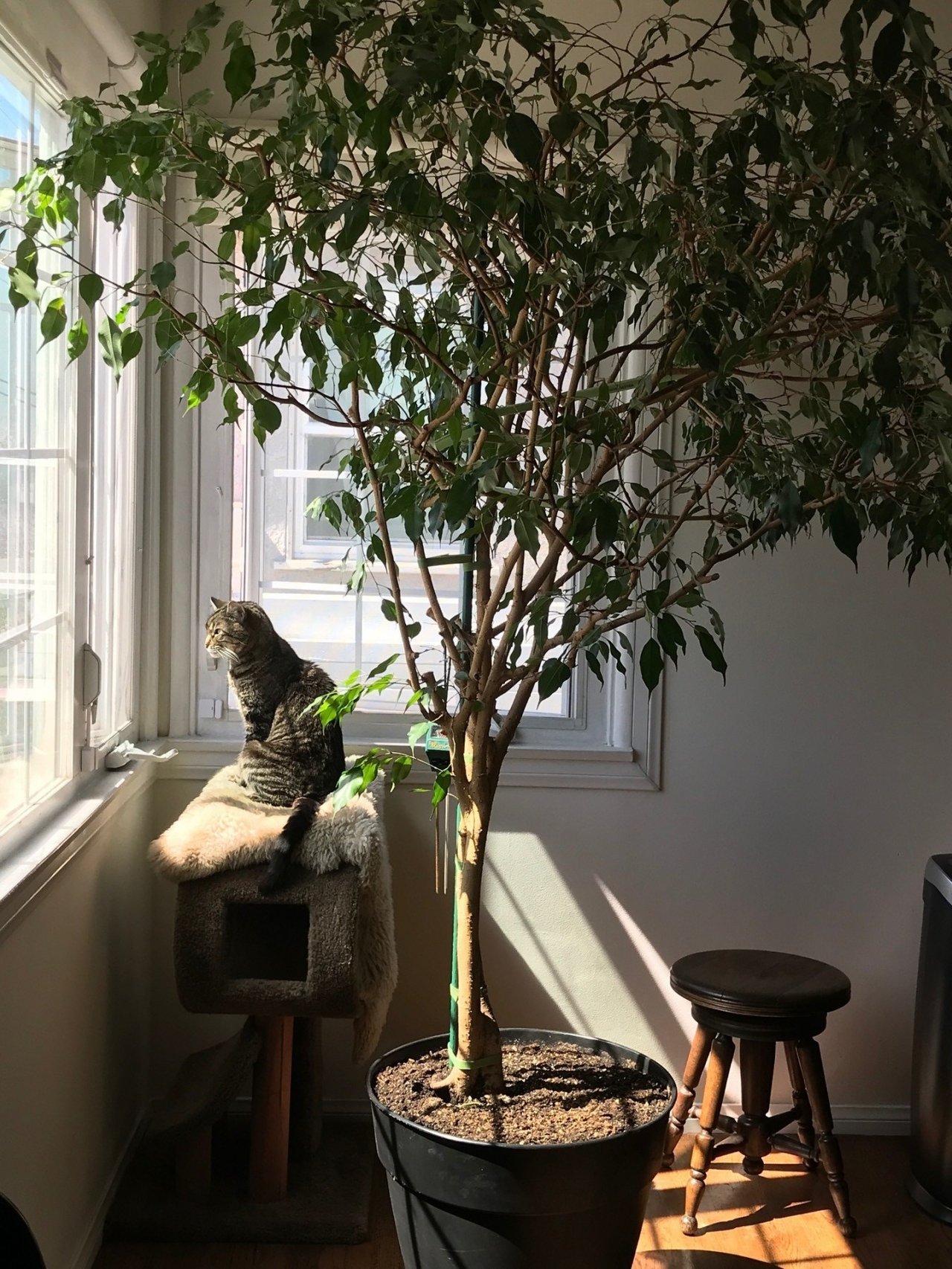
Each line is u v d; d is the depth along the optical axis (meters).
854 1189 2.57
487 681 1.74
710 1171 2.64
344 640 2.88
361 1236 2.29
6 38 1.59
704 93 2.58
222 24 2.55
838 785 2.79
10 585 1.73
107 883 2.29
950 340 1.25
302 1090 2.51
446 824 2.74
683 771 2.77
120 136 1.36
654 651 1.41
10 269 1.43
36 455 1.85
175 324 1.52
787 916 2.80
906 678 2.77
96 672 2.16
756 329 1.40
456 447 1.56
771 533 1.66
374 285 1.57
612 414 1.49
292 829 2.10
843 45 1.15
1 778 1.71
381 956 2.16
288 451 2.82
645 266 1.45
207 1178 2.33
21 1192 1.75
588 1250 1.68
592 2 2.58
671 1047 2.82
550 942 2.79
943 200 1.22
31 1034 1.79
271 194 1.32
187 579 2.74
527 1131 1.69
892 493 1.62
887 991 2.82
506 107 1.29
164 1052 2.74
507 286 1.48
